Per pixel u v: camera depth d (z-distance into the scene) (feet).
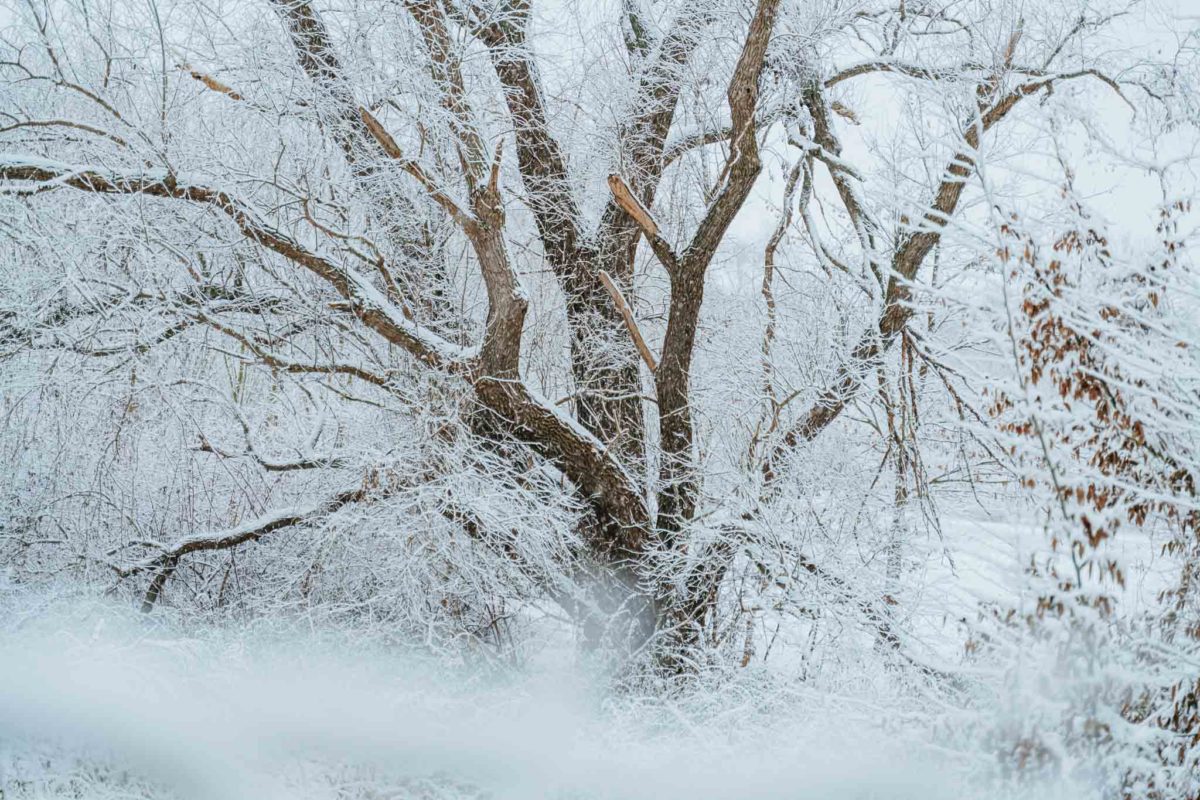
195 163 31.19
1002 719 16.57
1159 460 18.06
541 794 20.61
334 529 30.12
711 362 35.96
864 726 21.03
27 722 20.54
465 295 35.45
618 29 36.58
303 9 30.58
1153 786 16.22
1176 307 18.24
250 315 32.78
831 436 32.37
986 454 29.89
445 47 30.45
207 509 34.06
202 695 23.17
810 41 34.17
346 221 32.19
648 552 29.63
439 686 26.58
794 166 34.37
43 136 30.32
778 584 28.73
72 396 31.83
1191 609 17.94
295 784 20.27
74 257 29.91
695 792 20.12
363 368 31.89
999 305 17.97
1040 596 16.46
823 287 33.47
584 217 35.70
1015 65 30.89
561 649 32.86
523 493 30.45
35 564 31.53
